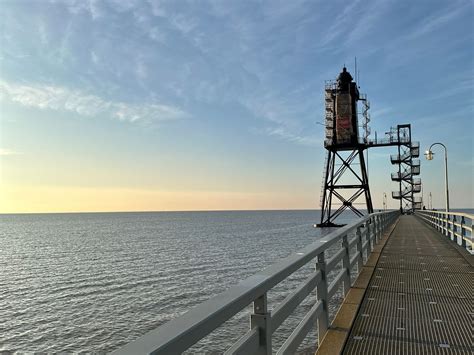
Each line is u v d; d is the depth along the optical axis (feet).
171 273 112.47
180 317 6.56
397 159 223.51
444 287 26.53
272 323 10.52
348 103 180.75
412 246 49.26
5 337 63.57
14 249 196.95
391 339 17.04
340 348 15.52
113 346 58.49
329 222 261.65
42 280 110.52
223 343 49.60
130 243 213.05
